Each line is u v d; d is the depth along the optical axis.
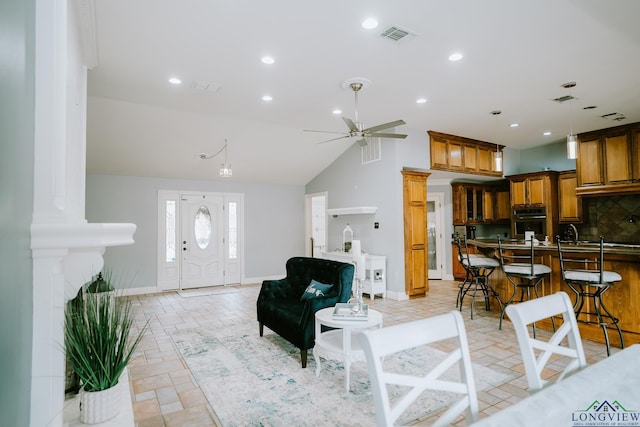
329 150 7.10
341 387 2.78
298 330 3.21
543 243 4.75
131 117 5.15
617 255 3.61
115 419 1.46
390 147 6.05
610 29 2.93
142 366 3.23
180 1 2.54
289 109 5.02
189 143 6.03
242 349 3.67
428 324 1.19
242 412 2.42
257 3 2.57
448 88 4.22
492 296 4.95
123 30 2.93
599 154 5.92
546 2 2.56
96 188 6.47
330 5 2.60
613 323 3.38
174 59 3.47
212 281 7.47
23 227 1.03
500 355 3.37
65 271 1.32
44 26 1.18
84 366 1.44
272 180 8.03
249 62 3.53
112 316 1.59
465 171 6.71
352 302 3.26
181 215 7.19
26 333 1.06
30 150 1.11
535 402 1.02
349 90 4.29
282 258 8.32
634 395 1.06
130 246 6.68
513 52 3.33
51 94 1.17
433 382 1.14
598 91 4.34
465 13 2.70
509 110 5.06
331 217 7.55
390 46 3.21
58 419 1.22
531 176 7.01
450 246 7.93
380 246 6.23
